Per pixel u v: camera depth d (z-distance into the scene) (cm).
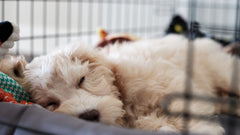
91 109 120
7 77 131
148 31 412
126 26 414
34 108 109
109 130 92
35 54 279
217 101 151
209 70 199
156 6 406
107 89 140
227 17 366
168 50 184
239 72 196
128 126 149
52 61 136
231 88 196
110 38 226
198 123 134
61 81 134
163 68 163
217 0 364
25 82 142
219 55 205
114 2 405
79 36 327
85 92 133
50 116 103
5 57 151
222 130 136
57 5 356
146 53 176
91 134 92
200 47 203
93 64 144
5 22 134
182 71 170
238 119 149
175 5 394
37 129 99
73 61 143
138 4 411
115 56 167
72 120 100
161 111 148
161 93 149
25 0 334
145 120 143
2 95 121
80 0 375
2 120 105
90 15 403
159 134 95
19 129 101
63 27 419
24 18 391
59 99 133
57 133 96
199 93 149
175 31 313
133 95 150
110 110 125
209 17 369
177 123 136
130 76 152
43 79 134
